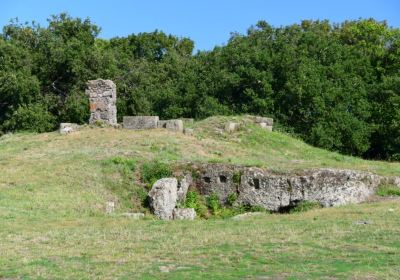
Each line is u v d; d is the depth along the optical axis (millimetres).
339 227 13297
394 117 34375
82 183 18734
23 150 23859
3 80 36312
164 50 56875
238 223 14703
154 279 9172
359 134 33375
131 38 56031
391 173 20844
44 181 18516
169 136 24828
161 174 19750
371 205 17078
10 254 10977
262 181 19094
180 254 10914
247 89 36469
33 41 41625
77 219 15305
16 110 36594
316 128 32938
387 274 9156
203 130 26938
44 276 9430
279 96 35688
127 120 26656
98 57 40375
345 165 21875
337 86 35625
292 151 25859
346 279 8961
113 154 21359
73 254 11008
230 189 19391
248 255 10719
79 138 25000
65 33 42156
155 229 13820
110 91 27250
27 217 15172
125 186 19141
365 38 46594
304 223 14164
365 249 11039
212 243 11859
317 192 18656
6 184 18125
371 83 38531
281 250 11062
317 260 10250
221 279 9117
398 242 11570
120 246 11734
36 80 37812
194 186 19750
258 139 26406
